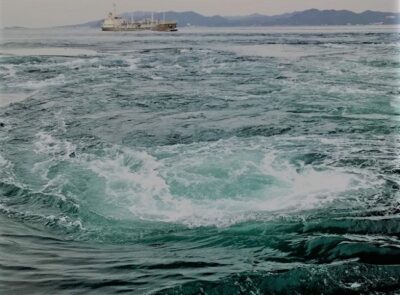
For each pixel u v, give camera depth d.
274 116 9.66
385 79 13.62
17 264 3.98
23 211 5.50
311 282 3.65
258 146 7.76
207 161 7.09
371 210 5.30
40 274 3.80
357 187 6.02
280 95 11.67
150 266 3.98
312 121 9.24
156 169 6.85
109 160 7.30
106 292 3.51
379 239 4.48
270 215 5.25
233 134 8.50
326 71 15.34
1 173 6.73
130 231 5.00
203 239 4.69
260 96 11.64
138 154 7.53
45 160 7.31
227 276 3.73
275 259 4.10
